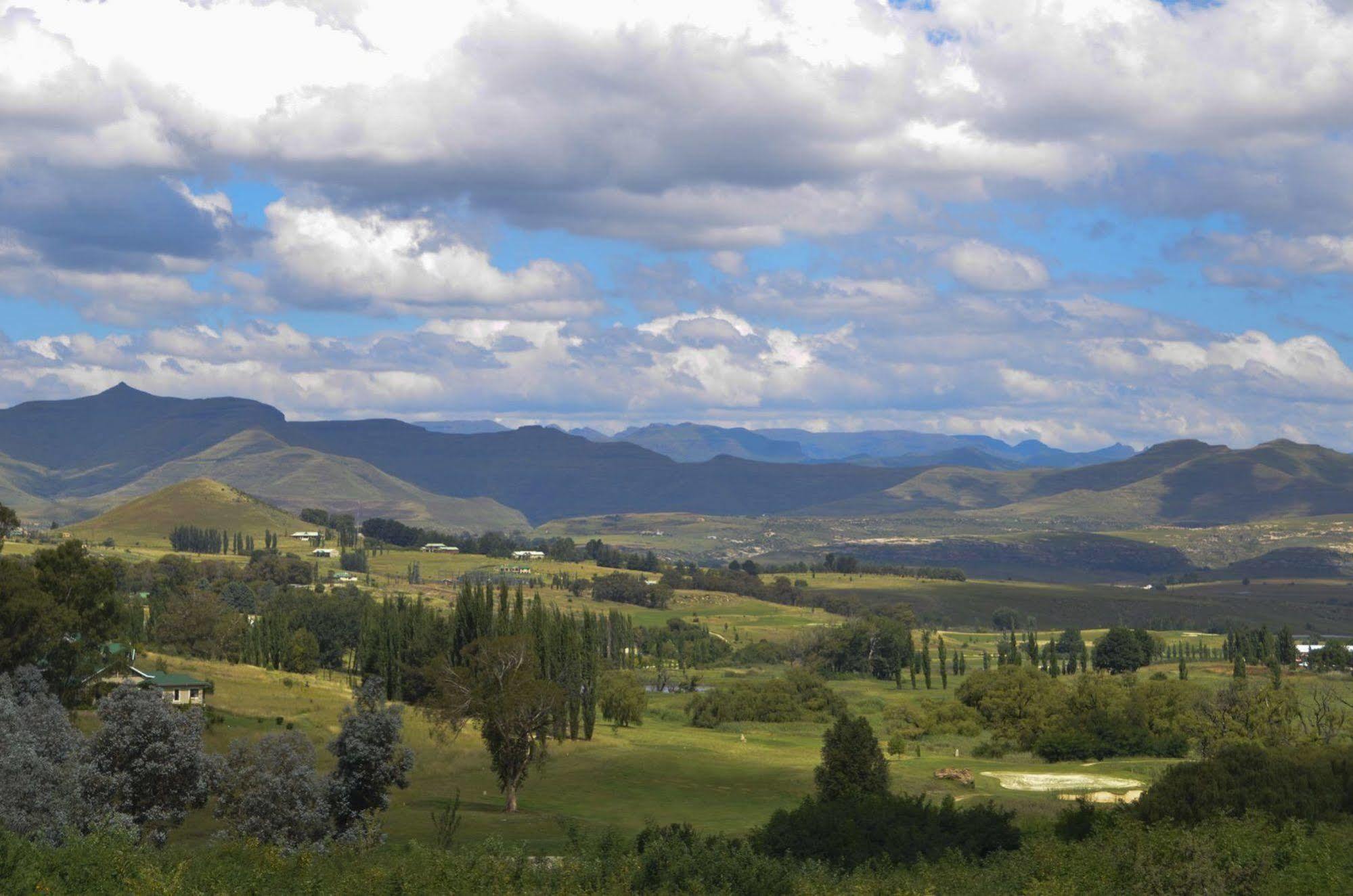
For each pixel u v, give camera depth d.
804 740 153.50
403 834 71.38
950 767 114.25
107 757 60.59
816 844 45.94
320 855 48.19
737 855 39.94
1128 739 128.88
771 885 37.81
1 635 85.31
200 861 40.75
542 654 128.38
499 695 89.25
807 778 103.62
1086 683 144.62
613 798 94.44
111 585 97.19
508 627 135.00
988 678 158.00
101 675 100.00
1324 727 120.56
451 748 110.69
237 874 38.53
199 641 173.75
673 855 39.88
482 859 40.81
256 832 59.69
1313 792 48.12
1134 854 37.41
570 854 45.78
